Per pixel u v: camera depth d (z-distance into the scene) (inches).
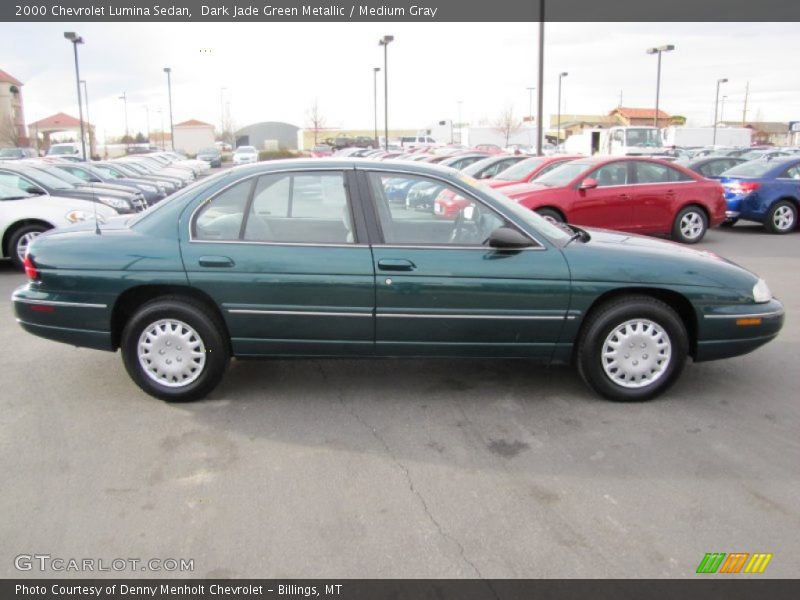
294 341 179.8
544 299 177.6
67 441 161.5
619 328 181.9
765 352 230.4
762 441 162.4
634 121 3080.7
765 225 530.6
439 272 175.3
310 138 3198.8
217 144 3041.3
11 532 124.5
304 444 160.2
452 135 2438.5
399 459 152.8
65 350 231.1
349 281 175.0
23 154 1803.6
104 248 178.4
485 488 140.1
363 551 118.8
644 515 130.2
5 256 386.6
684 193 458.6
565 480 143.4
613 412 179.6
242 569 114.3
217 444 160.1
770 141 2992.1
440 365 215.9
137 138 3348.9
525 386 198.2
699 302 181.8
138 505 133.3
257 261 175.5
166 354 181.3
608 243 190.5
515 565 115.2
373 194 180.7
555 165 498.3
